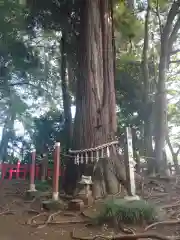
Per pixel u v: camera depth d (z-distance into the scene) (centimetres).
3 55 1598
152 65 1723
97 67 976
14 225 604
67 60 1628
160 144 1341
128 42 1758
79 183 798
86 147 904
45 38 1736
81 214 666
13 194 937
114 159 896
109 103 959
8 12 1373
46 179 1294
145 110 1528
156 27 1719
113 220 573
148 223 573
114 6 1529
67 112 1612
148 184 1051
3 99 1850
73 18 1464
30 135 1998
